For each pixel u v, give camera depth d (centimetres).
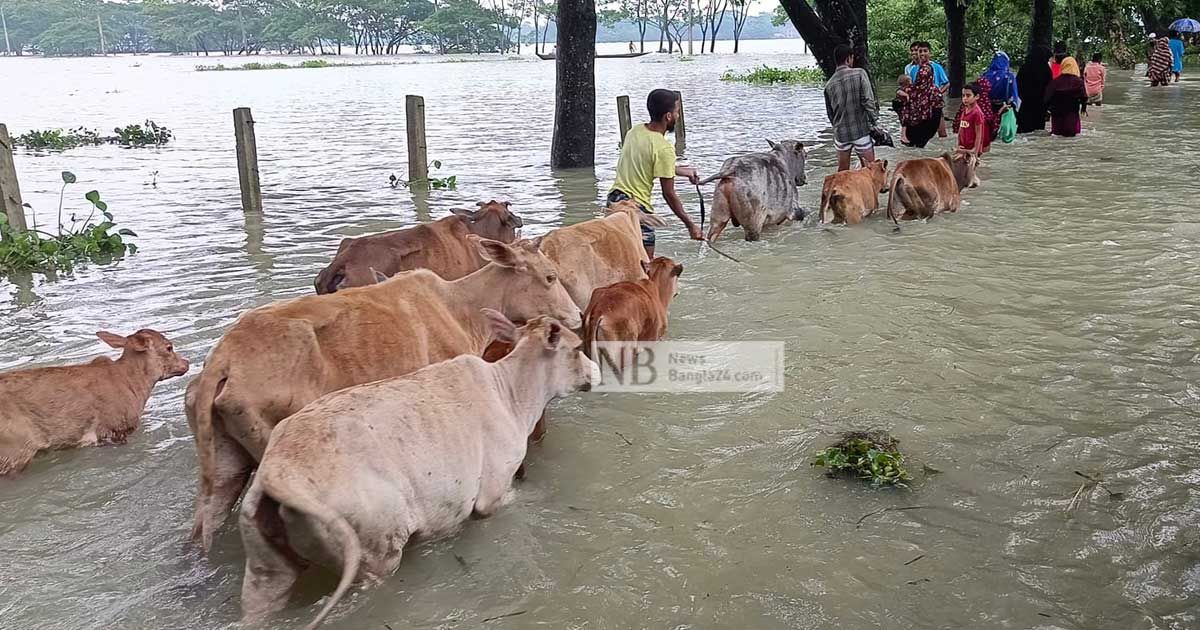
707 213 1166
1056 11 3525
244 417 440
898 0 3538
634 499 498
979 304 787
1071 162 1454
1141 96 2455
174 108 3080
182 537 469
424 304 528
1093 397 603
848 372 652
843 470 520
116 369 573
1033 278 856
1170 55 2747
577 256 709
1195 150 1530
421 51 12306
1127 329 720
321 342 471
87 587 429
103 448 563
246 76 5678
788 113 2334
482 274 563
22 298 849
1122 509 478
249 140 1212
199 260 971
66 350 713
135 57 11894
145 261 970
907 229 1056
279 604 408
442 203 1254
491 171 1527
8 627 400
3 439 521
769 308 790
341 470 396
